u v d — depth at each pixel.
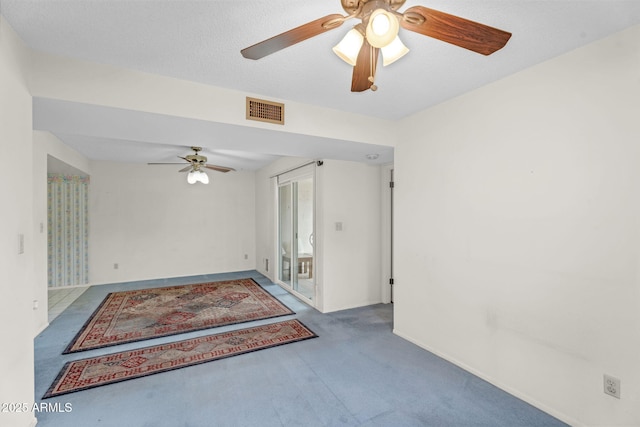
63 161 4.10
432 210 2.80
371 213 4.34
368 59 1.50
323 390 2.23
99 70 1.98
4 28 1.51
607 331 1.71
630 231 1.62
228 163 5.80
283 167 5.16
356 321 3.64
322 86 2.35
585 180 1.79
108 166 5.54
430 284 2.84
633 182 1.61
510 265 2.18
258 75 2.16
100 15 1.49
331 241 4.00
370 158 3.92
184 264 6.18
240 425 1.87
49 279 5.14
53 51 1.84
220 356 2.75
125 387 2.26
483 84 2.33
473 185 2.43
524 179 2.09
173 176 6.08
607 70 1.71
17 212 1.65
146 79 2.11
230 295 4.77
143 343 3.02
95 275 5.45
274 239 5.64
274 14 1.50
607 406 1.71
